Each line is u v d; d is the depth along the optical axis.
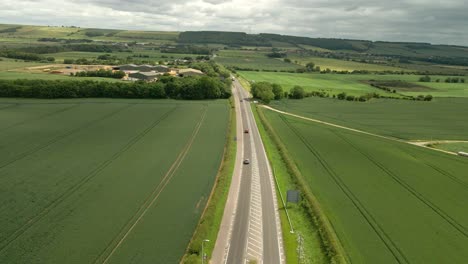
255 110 169.62
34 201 67.00
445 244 58.62
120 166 86.00
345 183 81.94
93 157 91.12
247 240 58.41
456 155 107.81
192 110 156.75
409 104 199.88
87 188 73.50
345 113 169.75
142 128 121.25
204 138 113.25
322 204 71.12
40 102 155.12
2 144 97.31
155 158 92.69
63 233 57.41
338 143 114.25
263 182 82.06
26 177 77.19
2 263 49.59
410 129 140.38
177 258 52.53
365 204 71.69
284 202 72.00
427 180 85.44
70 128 116.38
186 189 75.56
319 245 57.78
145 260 51.81
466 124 151.25
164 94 182.38
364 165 94.38
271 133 122.62
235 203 70.94
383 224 64.12
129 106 157.38
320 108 182.12
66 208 65.19
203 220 61.91
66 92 166.62
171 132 118.19
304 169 90.19
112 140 106.06
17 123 119.06
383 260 53.84
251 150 105.50
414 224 64.62
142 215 64.19
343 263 51.50
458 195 77.62
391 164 95.56
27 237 55.88
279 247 56.97
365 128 139.88
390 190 79.00
